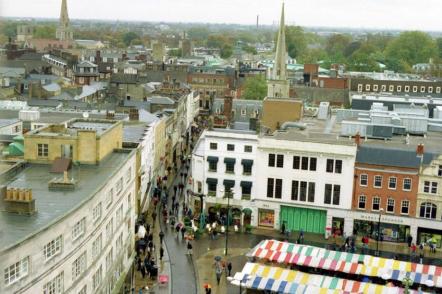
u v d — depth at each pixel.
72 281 50.41
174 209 100.50
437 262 83.94
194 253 83.81
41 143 64.56
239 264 80.75
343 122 103.25
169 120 139.38
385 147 93.75
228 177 97.62
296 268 72.38
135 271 77.00
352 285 63.56
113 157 70.12
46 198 53.41
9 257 39.84
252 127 113.75
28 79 165.50
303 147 93.62
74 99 140.50
